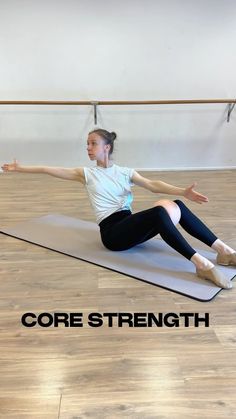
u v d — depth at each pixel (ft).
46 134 15.14
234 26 14.07
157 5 13.84
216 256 7.02
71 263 6.82
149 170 15.56
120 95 14.80
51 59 14.30
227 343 4.66
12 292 5.87
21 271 6.55
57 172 7.19
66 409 3.68
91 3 13.74
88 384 4.00
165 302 5.57
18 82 14.51
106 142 7.00
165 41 14.24
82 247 7.48
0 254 7.20
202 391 3.89
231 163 15.66
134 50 14.30
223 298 5.68
